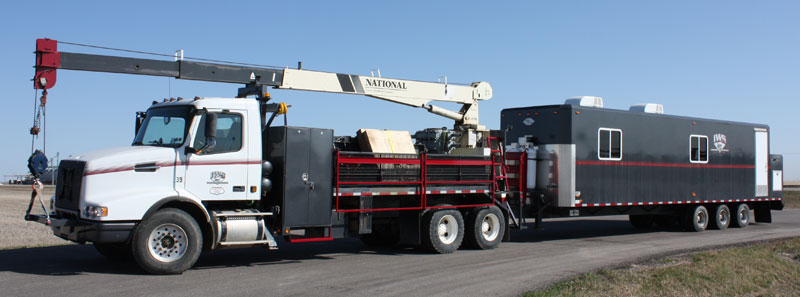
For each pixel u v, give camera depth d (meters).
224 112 10.17
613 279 9.11
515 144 15.56
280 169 10.72
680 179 17.38
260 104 11.22
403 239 12.65
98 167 9.20
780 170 20.95
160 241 9.43
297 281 9.09
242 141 10.30
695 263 10.69
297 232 10.99
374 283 9.00
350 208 11.58
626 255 12.27
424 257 11.92
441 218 12.54
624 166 15.93
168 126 10.11
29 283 8.65
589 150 15.12
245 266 10.55
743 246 13.73
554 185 14.90
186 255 9.53
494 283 9.05
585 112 15.09
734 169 19.12
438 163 12.59
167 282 8.84
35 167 9.76
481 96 14.68
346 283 8.98
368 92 13.02
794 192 50.12
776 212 28.48
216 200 10.02
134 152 9.48
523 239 15.73
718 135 18.66
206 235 10.09
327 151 11.19
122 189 9.30
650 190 16.55
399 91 13.46
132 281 8.88
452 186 12.80
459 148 14.18
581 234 17.22
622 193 15.84
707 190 18.19
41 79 9.71
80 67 10.03
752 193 19.75
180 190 9.70
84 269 9.90
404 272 10.02
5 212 25.05
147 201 9.30
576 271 10.19
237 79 11.39
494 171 13.62
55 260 10.91
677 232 17.91
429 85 13.93
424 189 12.33
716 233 17.58
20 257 11.27
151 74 10.61
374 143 11.87
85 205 9.09
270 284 8.82
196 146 9.84
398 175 12.02
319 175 11.05
